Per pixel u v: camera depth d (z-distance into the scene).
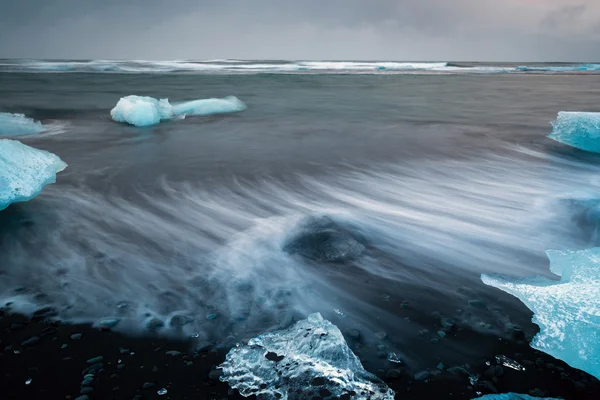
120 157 6.28
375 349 2.02
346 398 1.67
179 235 3.46
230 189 4.80
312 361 1.88
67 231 3.48
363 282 2.72
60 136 7.97
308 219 3.81
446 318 2.30
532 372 1.85
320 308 2.41
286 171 5.61
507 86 23.00
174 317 2.28
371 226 3.69
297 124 9.91
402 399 1.69
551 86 23.30
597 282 2.58
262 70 39.00
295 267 2.91
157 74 29.45
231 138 8.05
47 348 1.98
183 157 6.35
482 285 2.70
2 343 2.01
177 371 1.84
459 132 8.86
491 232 3.58
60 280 2.67
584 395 1.71
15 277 2.69
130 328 2.17
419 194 4.66
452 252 3.19
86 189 4.66
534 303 2.43
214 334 2.13
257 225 3.69
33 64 41.94
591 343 2.00
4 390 1.70
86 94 16.22
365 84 23.45
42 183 4.43
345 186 4.96
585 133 6.92
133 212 3.99
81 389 1.71
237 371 1.84
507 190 4.78
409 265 2.97
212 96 16.11
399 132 8.91
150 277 2.74
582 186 4.88
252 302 2.46
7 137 7.73
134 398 1.67
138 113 9.34
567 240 3.41
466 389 1.75
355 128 9.41
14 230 3.46
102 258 3.00
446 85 23.34
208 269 2.86
